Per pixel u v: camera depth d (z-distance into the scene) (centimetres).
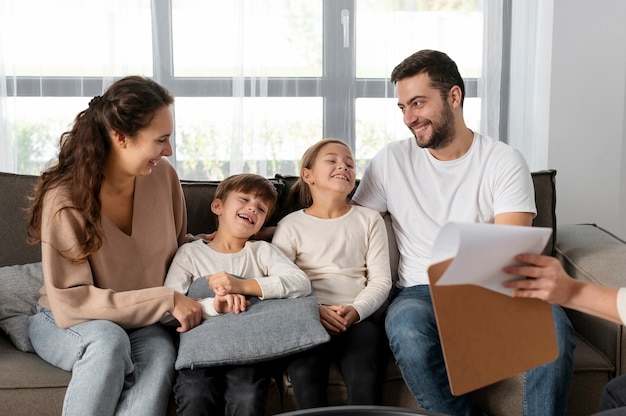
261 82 344
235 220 223
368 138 352
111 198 215
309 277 229
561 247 249
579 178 344
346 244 231
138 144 204
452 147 231
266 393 198
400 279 238
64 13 338
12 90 339
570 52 336
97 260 208
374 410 146
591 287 144
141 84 206
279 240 233
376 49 348
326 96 350
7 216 232
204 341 199
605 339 209
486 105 345
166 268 223
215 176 352
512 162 227
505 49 347
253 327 201
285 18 345
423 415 142
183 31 345
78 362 190
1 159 340
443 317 125
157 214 222
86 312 199
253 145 347
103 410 184
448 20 345
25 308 219
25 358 208
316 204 238
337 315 213
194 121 349
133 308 202
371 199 243
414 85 226
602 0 332
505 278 130
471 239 117
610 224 346
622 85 337
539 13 343
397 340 201
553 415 194
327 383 203
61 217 201
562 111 340
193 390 192
